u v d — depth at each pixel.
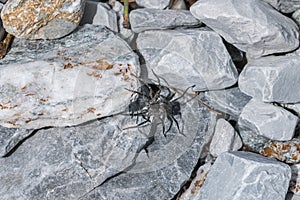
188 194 0.48
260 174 0.44
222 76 0.50
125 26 0.53
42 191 0.46
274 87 0.48
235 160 0.45
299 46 0.51
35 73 0.45
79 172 0.47
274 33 0.48
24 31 0.48
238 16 0.48
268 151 0.49
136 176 0.48
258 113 0.49
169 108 0.49
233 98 0.51
